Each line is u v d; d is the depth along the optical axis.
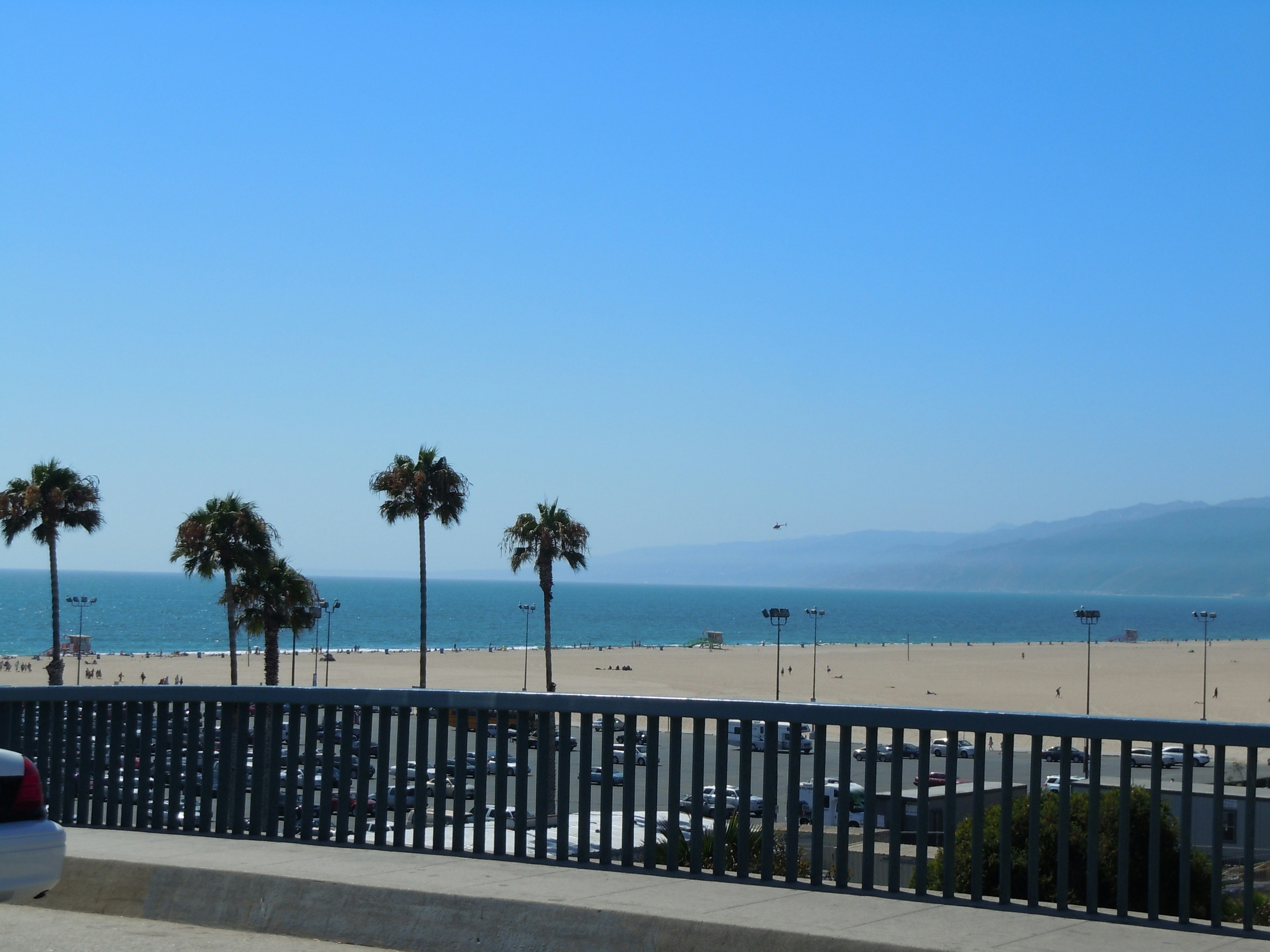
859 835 24.33
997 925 5.88
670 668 158.50
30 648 187.62
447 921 6.29
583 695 7.26
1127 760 6.12
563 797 7.32
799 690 125.38
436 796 7.66
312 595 50.56
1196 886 10.61
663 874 6.94
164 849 7.71
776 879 6.85
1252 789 5.83
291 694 8.16
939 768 48.19
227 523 48.38
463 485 54.81
